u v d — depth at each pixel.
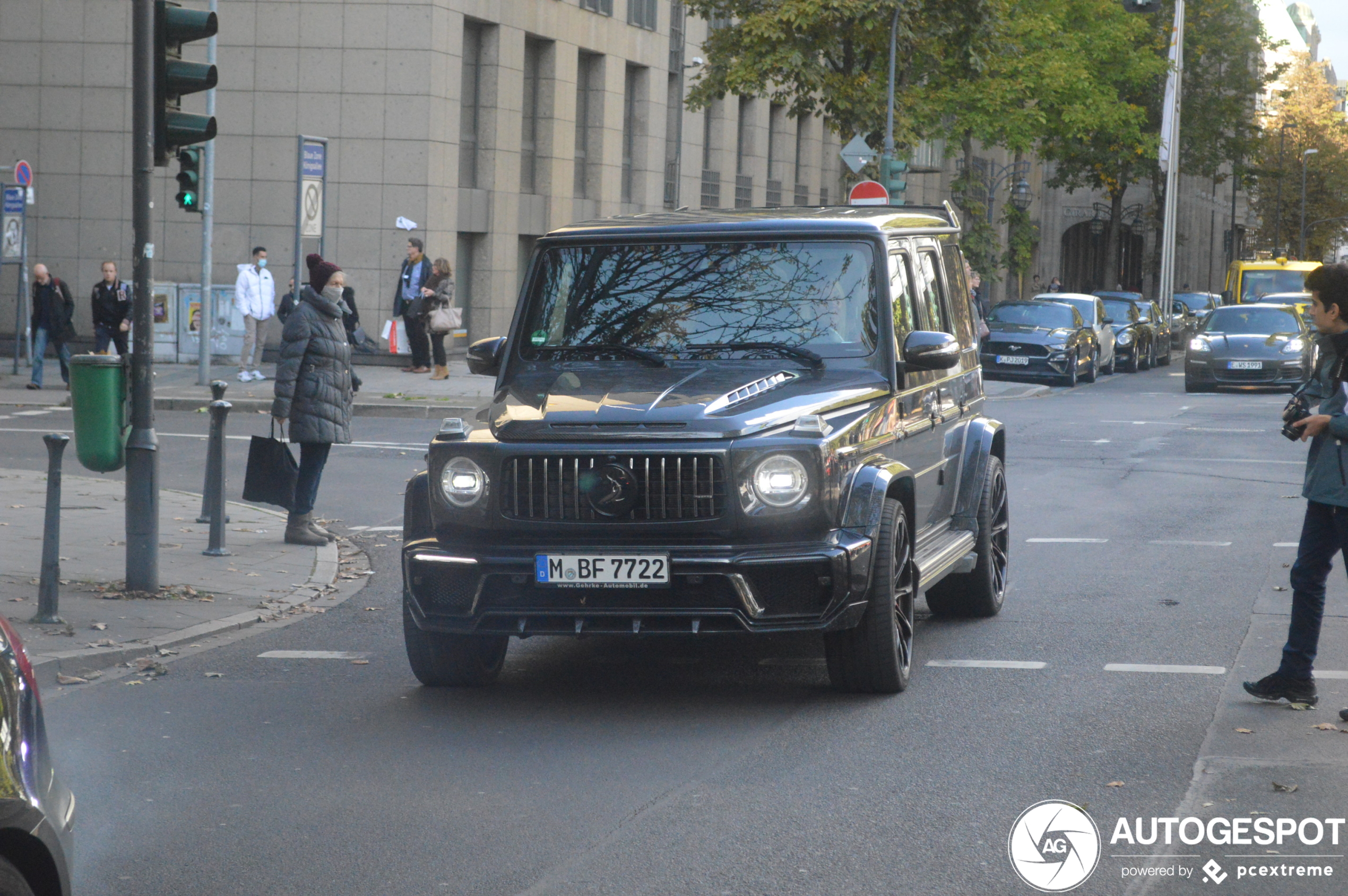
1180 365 47.34
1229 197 107.88
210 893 5.25
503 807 6.19
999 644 9.38
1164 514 15.16
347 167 34.16
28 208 35.28
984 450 10.13
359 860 5.56
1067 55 45.22
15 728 3.72
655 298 8.73
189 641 9.59
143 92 10.18
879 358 8.46
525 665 9.00
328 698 8.13
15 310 35.53
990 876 5.36
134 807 6.22
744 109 48.81
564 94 38.81
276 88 34.22
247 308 28.69
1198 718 7.51
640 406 7.68
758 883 5.30
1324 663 8.70
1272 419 25.91
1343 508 7.43
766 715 7.68
